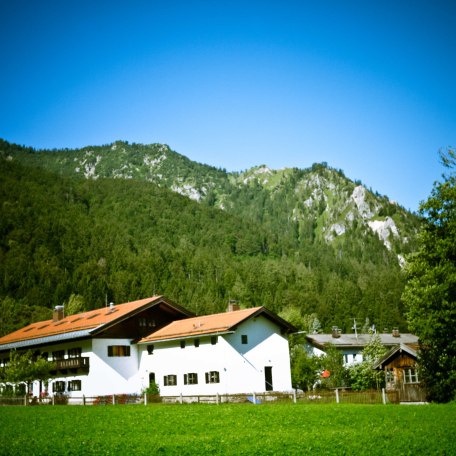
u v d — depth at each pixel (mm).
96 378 57969
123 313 60875
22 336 71500
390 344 78125
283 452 19328
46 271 164500
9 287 155125
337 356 60500
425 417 28141
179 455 19453
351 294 175125
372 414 30312
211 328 54688
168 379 58375
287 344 58500
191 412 34312
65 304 144500
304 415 30766
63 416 33969
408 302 41062
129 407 40906
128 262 199250
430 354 38531
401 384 46031
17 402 50156
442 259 39000
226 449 20297
